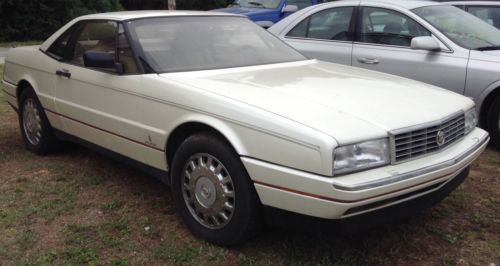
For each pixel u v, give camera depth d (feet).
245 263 10.83
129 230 12.26
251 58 14.46
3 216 12.94
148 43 13.50
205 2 110.32
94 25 15.10
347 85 12.28
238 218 10.80
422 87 12.88
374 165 9.74
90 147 15.28
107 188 14.82
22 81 17.80
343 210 9.33
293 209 9.91
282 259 11.00
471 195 14.23
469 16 20.66
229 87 11.66
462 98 12.60
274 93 11.28
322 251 11.31
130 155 13.58
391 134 9.91
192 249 11.39
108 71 13.67
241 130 10.46
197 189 11.68
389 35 19.92
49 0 70.95
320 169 9.37
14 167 16.55
